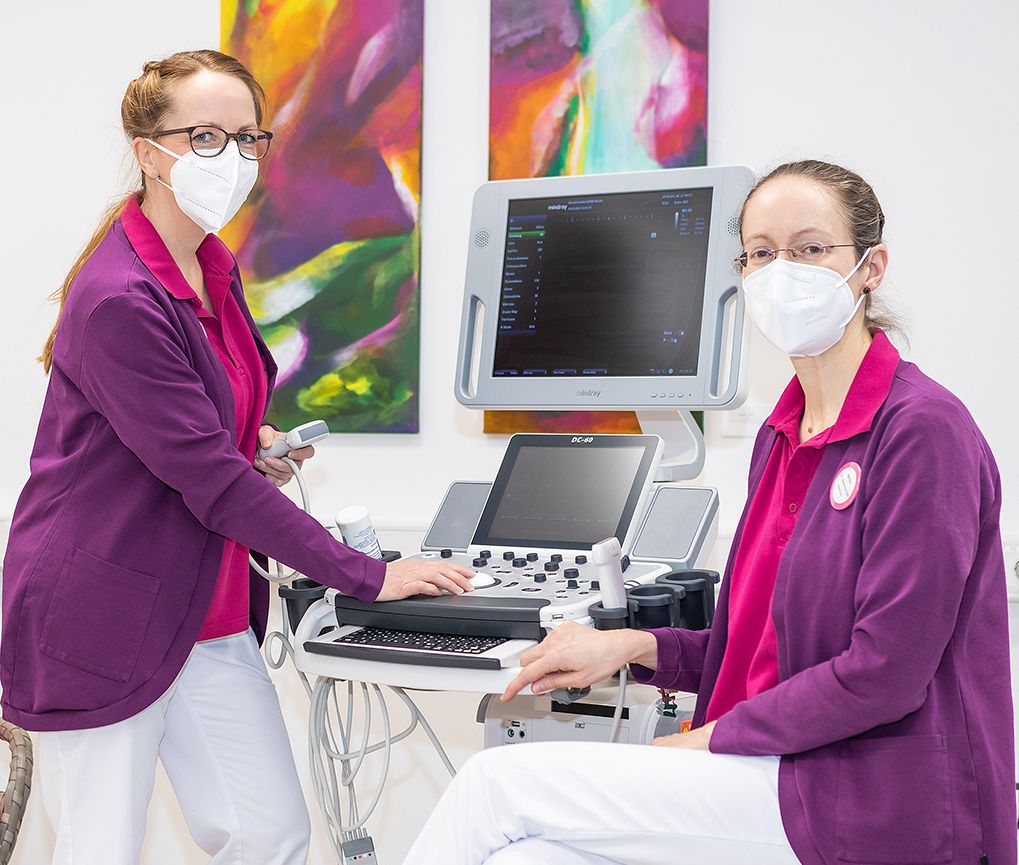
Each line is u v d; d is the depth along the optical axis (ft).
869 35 7.58
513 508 6.45
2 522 9.26
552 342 6.75
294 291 8.66
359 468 8.71
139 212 5.46
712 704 4.79
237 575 6.00
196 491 5.05
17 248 9.29
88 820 5.19
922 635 3.80
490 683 4.99
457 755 8.64
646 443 6.31
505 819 4.23
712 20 7.86
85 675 5.01
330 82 8.55
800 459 4.62
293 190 8.65
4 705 5.17
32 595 5.02
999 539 4.22
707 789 4.07
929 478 3.94
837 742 4.04
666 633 5.07
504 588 5.64
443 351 8.50
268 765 5.87
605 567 5.21
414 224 8.42
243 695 5.90
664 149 7.84
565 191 6.81
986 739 3.97
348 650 5.28
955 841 3.83
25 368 9.32
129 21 9.01
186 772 5.82
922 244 7.54
